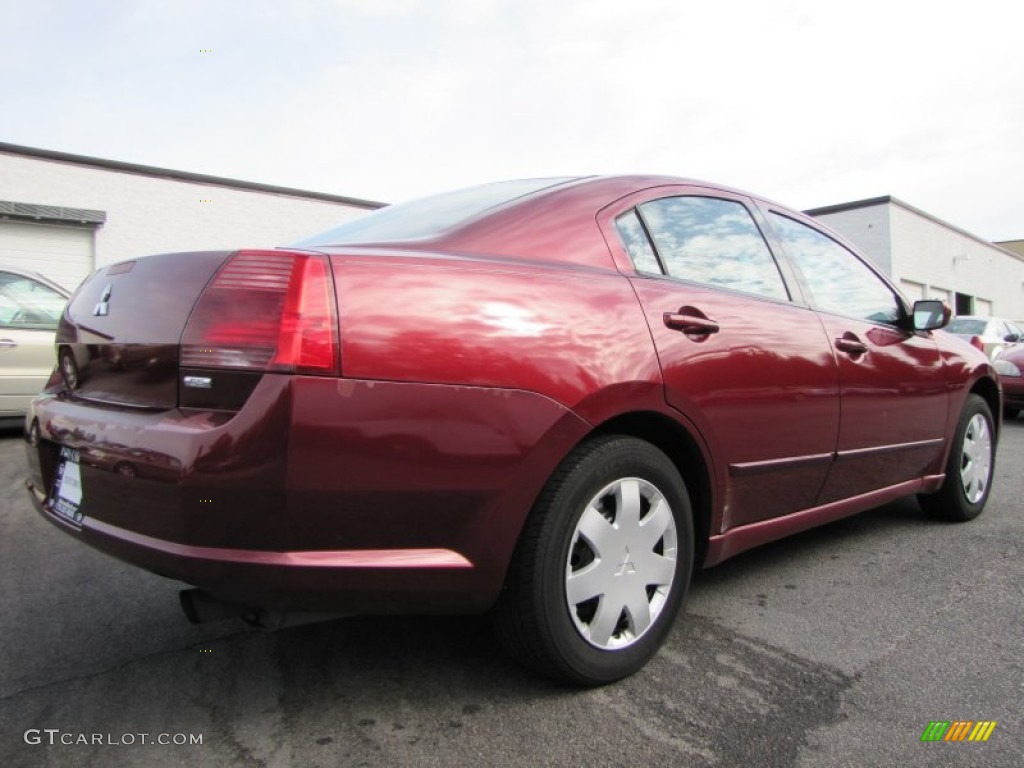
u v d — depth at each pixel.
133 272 1.95
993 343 12.59
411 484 1.70
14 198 11.98
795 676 2.16
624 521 2.08
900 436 3.28
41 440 2.11
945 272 26.16
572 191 2.39
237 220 14.27
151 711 1.96
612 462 2.03
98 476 1.80
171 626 2.52
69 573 3.05
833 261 3.25
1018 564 3.19
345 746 1.80
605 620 2.04
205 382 1.67
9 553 3.31
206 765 1.71
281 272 1.67
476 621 2.56
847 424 2.91
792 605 2.71
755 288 2.73
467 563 1.79
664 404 2.15
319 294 1.65
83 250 12.73
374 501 1.67
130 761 1.73
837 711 1.97
